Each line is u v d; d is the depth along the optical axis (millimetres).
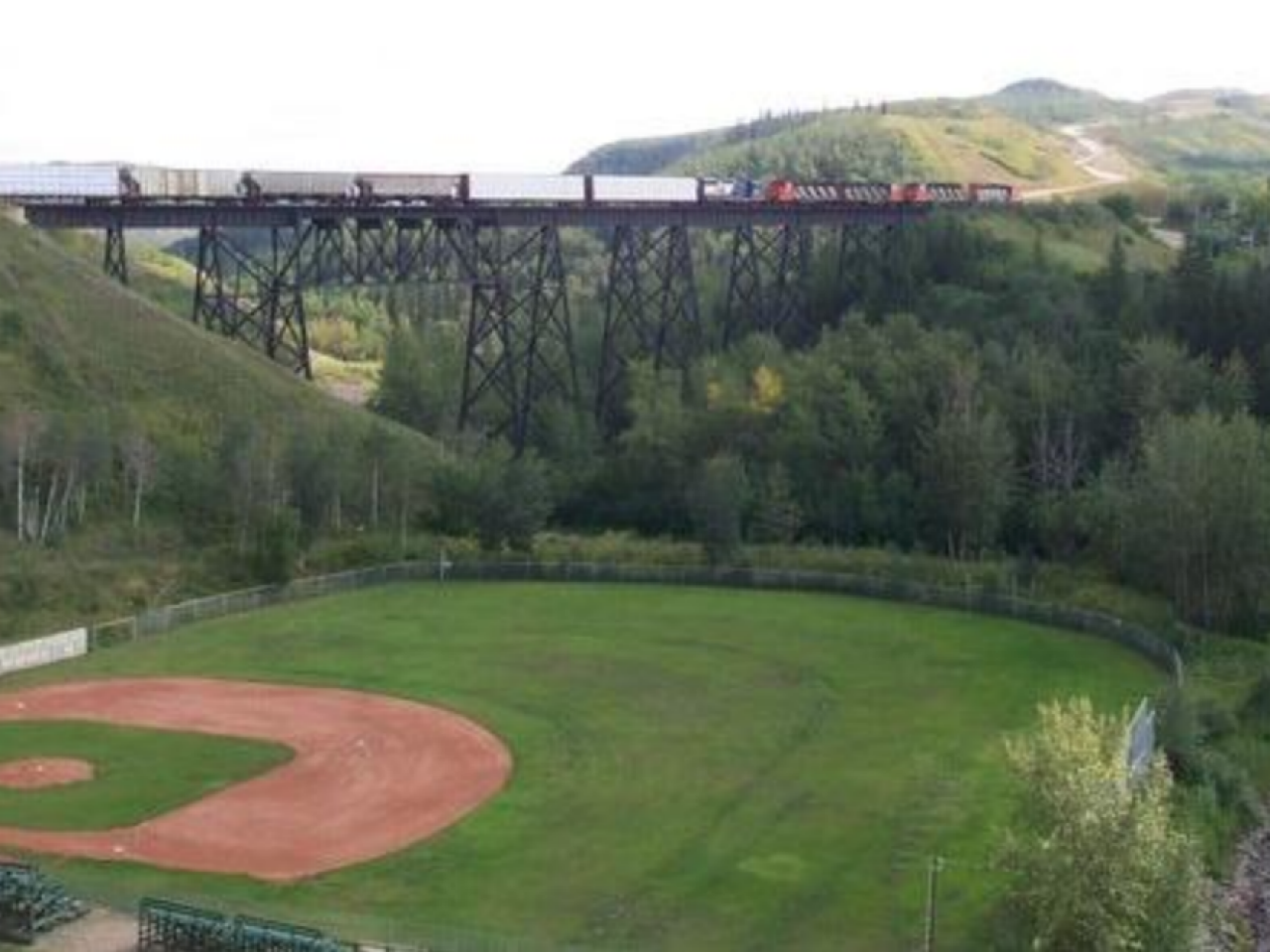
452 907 53062
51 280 114500
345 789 64875
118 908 51281
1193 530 90812
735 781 65875
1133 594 95938
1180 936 44531
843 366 121750
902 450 116000
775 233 169875
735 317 151750
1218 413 105750
